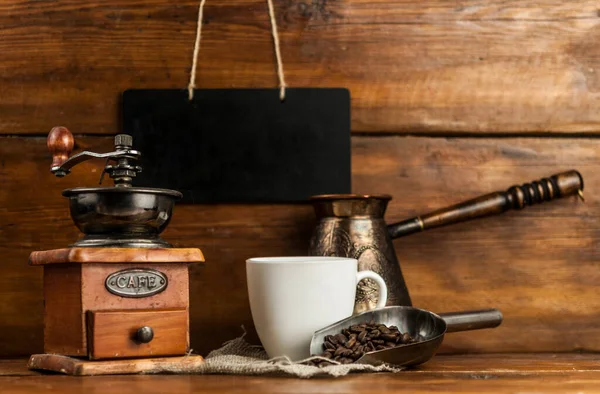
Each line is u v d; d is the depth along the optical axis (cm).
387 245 100
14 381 85
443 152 109
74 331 88
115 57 108
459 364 97
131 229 89
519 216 109
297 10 109
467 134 110
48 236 106
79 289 88
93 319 87
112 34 108
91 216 88
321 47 109
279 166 108
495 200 106
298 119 108
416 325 94
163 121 107
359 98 109
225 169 107
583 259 109
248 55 109
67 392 81
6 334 105
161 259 89
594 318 108
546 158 110
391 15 110
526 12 110
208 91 108
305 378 87
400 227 105
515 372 91
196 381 85
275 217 108
